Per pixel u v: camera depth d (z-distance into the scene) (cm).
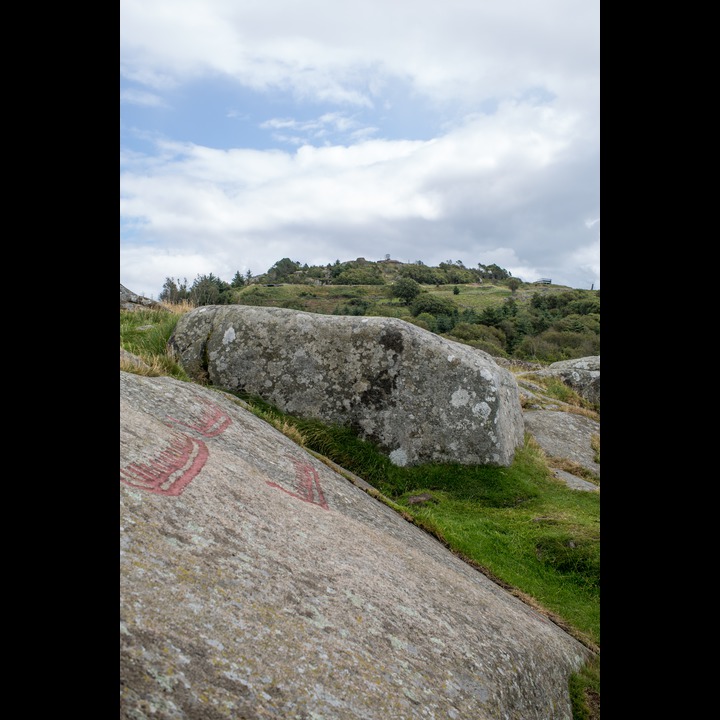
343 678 292
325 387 972
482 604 503
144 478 371
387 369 971
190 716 227
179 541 324
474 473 959
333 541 446
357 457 934
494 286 10744
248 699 248
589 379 1680
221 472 450
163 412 593
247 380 982
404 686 315
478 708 340
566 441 1284
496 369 1071
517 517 884
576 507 934
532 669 438
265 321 1002
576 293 6925
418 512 805
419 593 440
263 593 322
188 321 1047
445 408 977
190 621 270
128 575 276
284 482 583
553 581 743
